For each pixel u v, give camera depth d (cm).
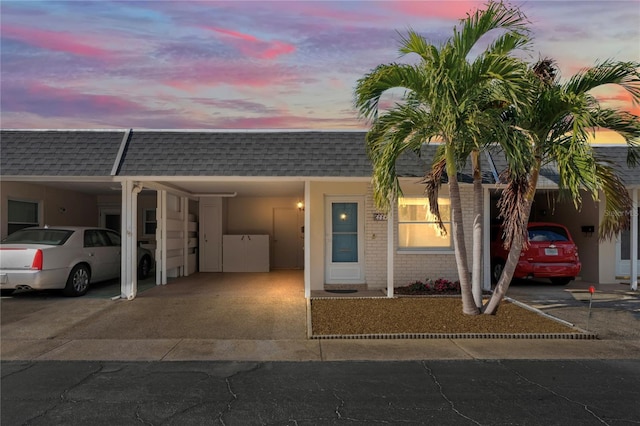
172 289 1221
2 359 669
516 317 891
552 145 821
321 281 1249
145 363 653
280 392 544
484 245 1202
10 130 1158
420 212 1252
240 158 1102
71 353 698
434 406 504
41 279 1008
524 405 507
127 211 1082
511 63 746
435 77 746
